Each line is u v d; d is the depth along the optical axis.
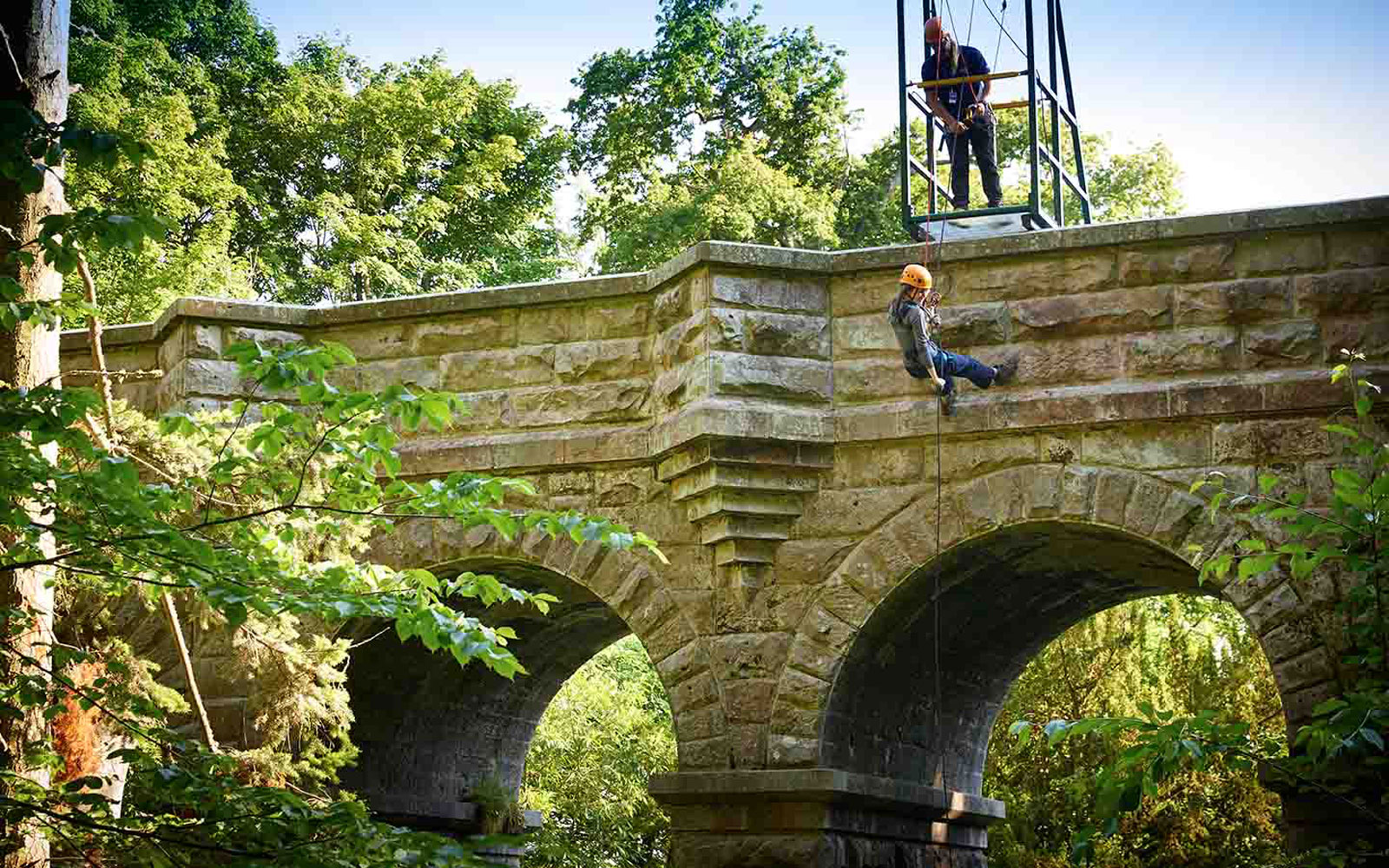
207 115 33.66
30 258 7.39
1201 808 23.42
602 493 14.77
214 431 8.15
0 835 8.02
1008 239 13.80
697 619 14.23
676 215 33.75
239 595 7.13
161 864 7.51
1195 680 25.25
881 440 13.95
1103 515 13.30
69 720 9.42
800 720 13.80
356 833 7.10
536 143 38.12
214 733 14.85
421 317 15.48
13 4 9.25
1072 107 17.64
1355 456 12.80
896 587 13.77
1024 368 13.68
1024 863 23.34
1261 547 9.27
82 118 28.86
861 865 14.45
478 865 7.08
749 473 13.95
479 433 15.17
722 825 13.89
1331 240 13.25
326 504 7.98
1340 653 12.42
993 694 17.98
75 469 9.44
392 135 34.84
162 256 28.30
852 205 37.41
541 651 19.16
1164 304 13.47
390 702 17.80
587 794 28.20
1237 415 13.11
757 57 37.88
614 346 14.92
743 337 14.04
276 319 15.79
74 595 13.53
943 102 15.99
